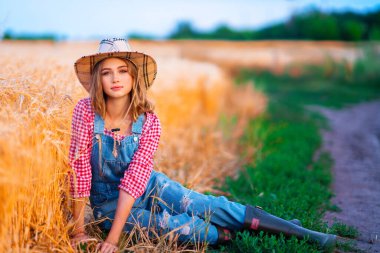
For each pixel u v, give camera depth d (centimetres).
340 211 436
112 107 306
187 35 7275
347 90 2269
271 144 772
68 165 295
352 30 5681
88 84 317
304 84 2609
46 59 668
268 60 3269
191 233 309
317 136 880
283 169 567
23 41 2848
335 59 2859
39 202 272
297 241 311
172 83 870
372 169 636
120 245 298
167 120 689
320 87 2442
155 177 331
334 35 5750
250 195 473
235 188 500
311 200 440
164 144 500
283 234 319
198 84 1178
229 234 319
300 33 6262
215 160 632
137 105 305
